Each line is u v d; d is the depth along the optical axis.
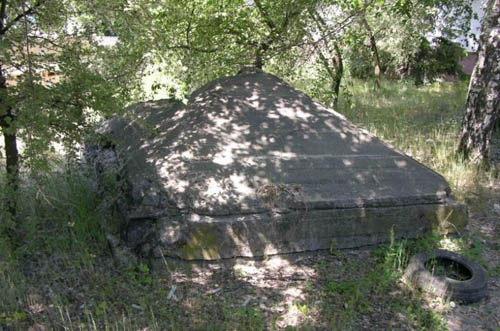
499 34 7.35
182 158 5.14
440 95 13.78
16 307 4.02
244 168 5.12
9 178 4.63
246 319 3.96
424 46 14.45
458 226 5.52
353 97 13.41
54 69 4.48
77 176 5.86
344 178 5.29
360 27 9.09
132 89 6.08
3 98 4.11
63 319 3.82
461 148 7.91
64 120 4.36
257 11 8.27
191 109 5.91
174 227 4.70
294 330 3.81
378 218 5.20
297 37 8.22
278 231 4.88
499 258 5.25
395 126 9.80
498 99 7.61
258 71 6.46
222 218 4.76
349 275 4.72
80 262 4.72
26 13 4.29
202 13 7.60
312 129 5.73
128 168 5.37
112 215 5.19
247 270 4.75
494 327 4.05
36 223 5.02
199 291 4.38
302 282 4.59
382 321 4.04
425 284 4.50
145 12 4.56
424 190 5.41
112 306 4.10
